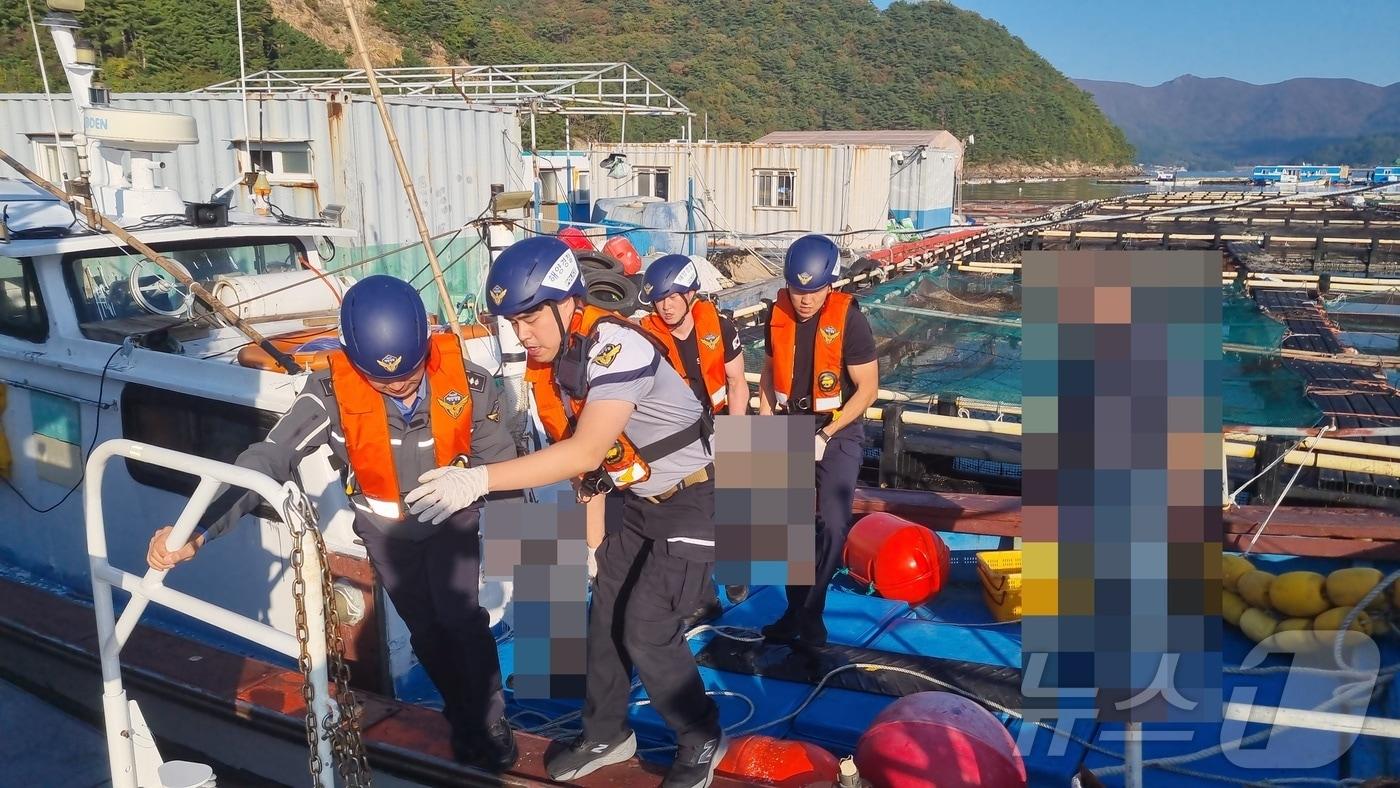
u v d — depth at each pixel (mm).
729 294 15266
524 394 4504
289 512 2486
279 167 14930
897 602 4652
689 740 2902
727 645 4242
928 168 26141
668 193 24922
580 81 18469
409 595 3117
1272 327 12500
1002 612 4449
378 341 2713
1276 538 4773
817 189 23828
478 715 3174
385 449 2928
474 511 3168
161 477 4336
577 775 3092
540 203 15844
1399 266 17875
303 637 2529
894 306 13547
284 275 5301
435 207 15219
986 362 10953
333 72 19547
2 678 4645
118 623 2861
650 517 2875
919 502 5504
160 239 4969
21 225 5012
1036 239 20484
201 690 3854
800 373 3965
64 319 4664
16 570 5164
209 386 4047
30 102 15062
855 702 3775
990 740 2879
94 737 4332
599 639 3039
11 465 5043
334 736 2615
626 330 2639
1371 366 9836
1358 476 5688
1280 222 20125
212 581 4391
